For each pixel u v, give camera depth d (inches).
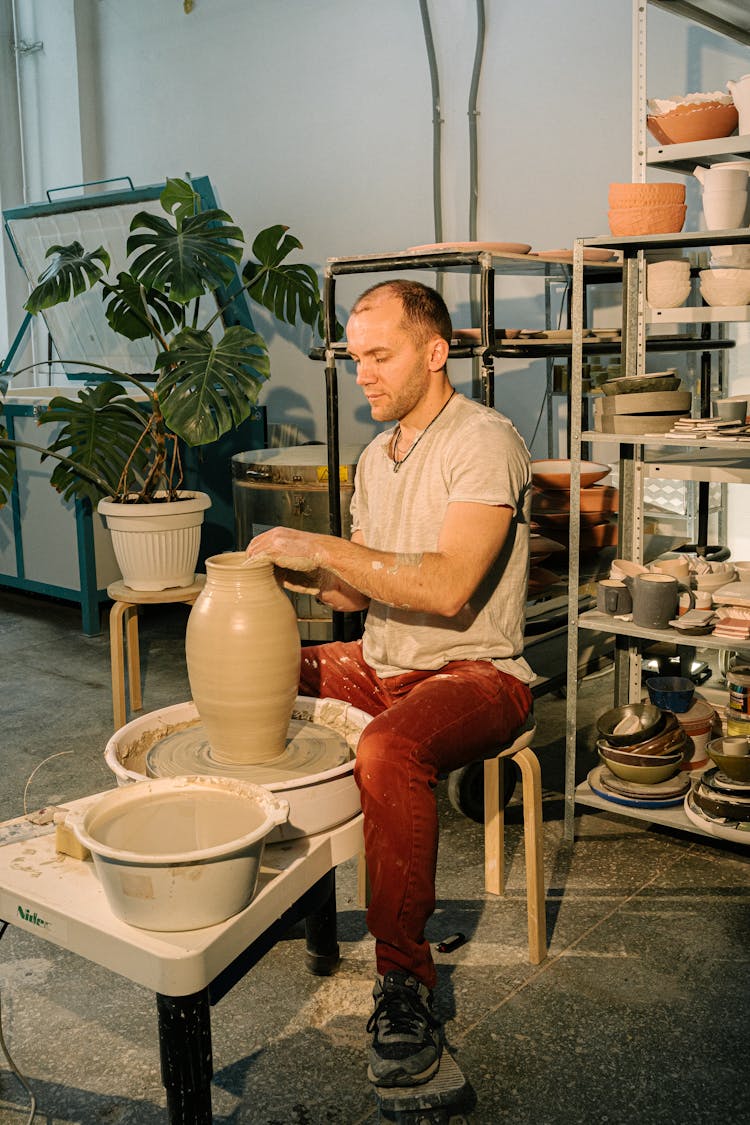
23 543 186.1
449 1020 72.6
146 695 145.7
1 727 133.3
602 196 158.7
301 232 197.3
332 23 184.5
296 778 60.5
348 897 90.0
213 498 187.6
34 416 178.5
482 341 103.1
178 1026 48.9
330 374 113.7
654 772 93.1
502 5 163.2
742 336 148.5
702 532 135.2
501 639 76.6
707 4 114.4
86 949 50.9
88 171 231.3
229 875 48.8
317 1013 73.9
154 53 214.5
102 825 52.0
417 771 65.2
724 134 97.6
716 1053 68.8
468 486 71.7
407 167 179.9
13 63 239.6
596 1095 65.0
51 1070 68.4
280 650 64.2
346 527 143.9
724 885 90.8
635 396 95.2
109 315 151.0
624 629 95.1
